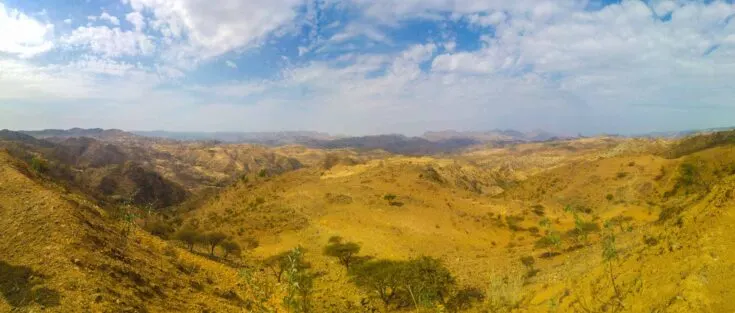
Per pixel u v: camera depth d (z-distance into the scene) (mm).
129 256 21531
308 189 89562
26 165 29781
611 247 14469
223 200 95625
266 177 113875
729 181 16672
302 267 43469
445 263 45875
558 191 99438
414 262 34500
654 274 14594
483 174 199875
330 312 28719
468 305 29938
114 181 155875
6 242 18266
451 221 71125
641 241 19656
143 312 16188
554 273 28875
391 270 33406
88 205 27031
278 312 19375
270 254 52375
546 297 21609
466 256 51594
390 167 114500
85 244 19172
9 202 22016
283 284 13023
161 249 27031
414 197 83938
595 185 91375
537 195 104625
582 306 16250
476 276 38188
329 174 119562
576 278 21562
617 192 81625
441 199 85375
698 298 11633
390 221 68062
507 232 68750
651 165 87750
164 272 22266
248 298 23578
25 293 14766
